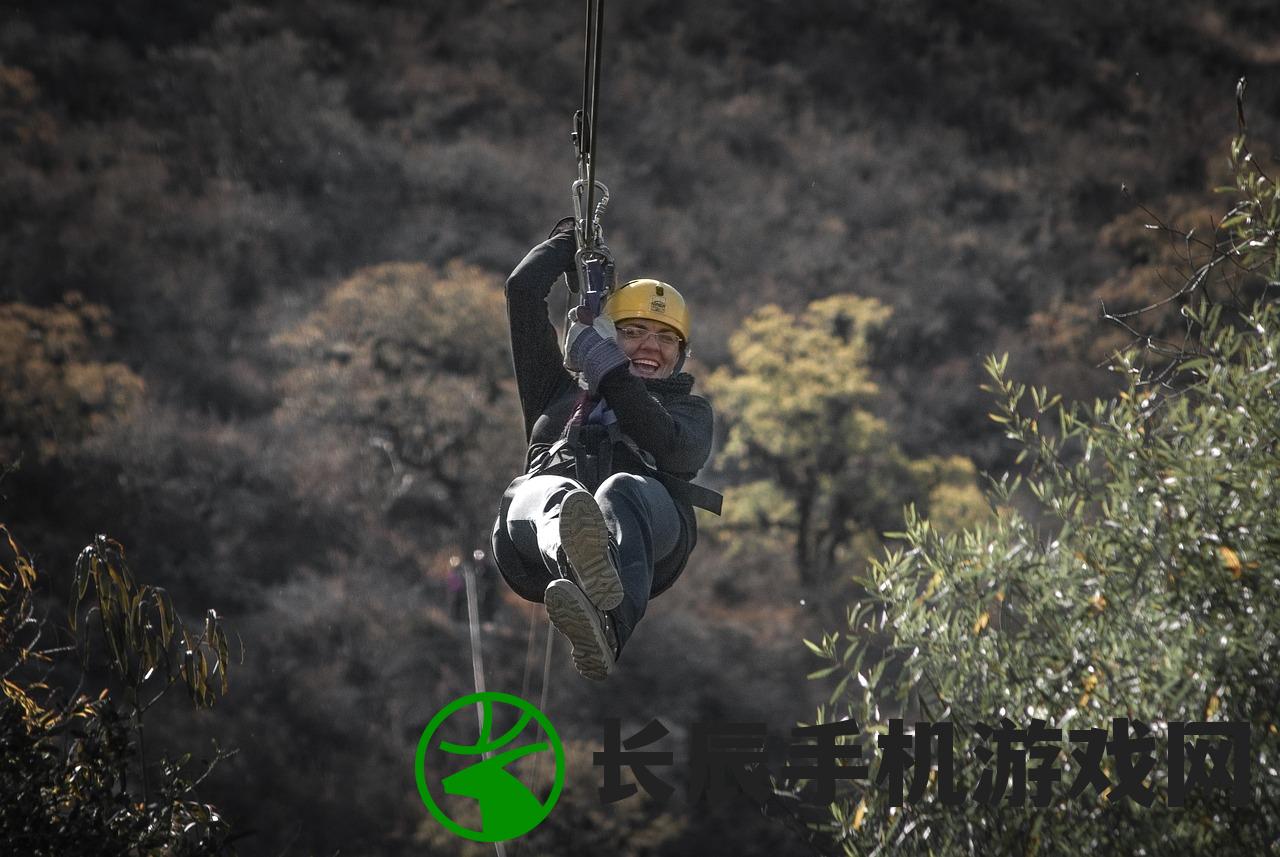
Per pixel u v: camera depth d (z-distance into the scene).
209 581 134.88
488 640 133.12
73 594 18.83
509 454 148.00
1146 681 16.61
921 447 187.25
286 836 103.81
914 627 18.00
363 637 128.50
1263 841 15.80
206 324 197.00
